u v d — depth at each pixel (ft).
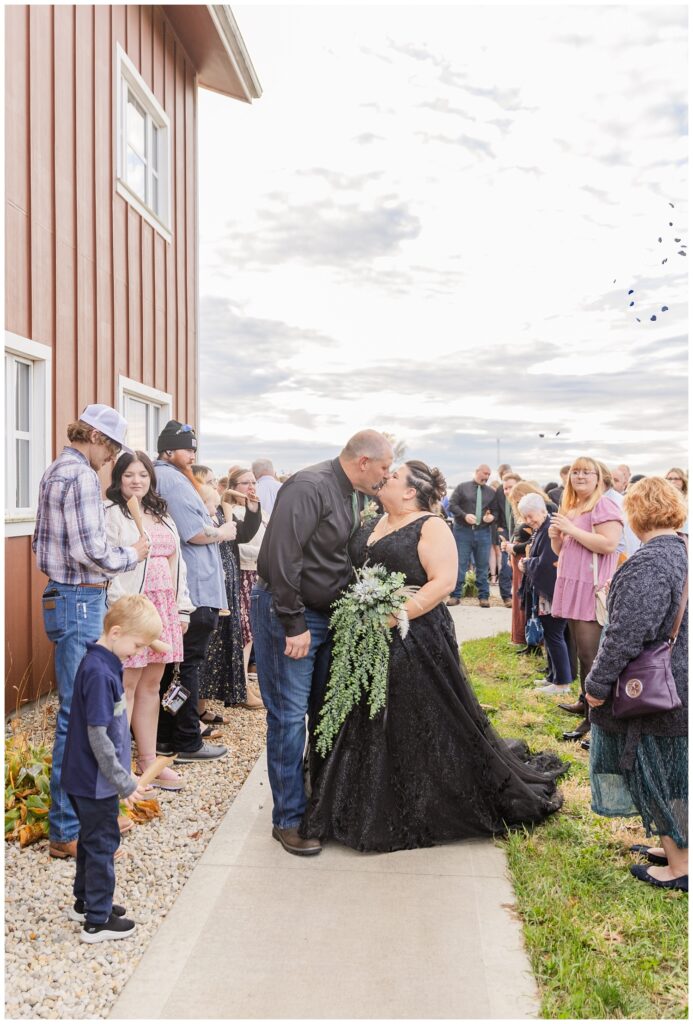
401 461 12.60
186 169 31.65
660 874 10.44
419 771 11.74
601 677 10.20
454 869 11.00
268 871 10.86
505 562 36.55
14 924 9.40
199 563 14.98
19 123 18.01
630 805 10.80
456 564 12.05
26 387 19.11
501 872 10.91
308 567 11.47
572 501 17.30
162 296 28.76
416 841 11.69
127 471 12.96
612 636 10.09
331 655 12.18
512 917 9.66
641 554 10.19
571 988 8.12
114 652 9.29
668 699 9.78
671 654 10.18
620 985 8.18
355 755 11.70
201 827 12.40
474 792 11.93
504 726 17.52
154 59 27.61
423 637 11.89
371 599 11.34
